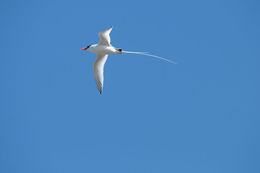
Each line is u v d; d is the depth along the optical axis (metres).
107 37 17.45
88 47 18.22
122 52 17.97
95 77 19.48
